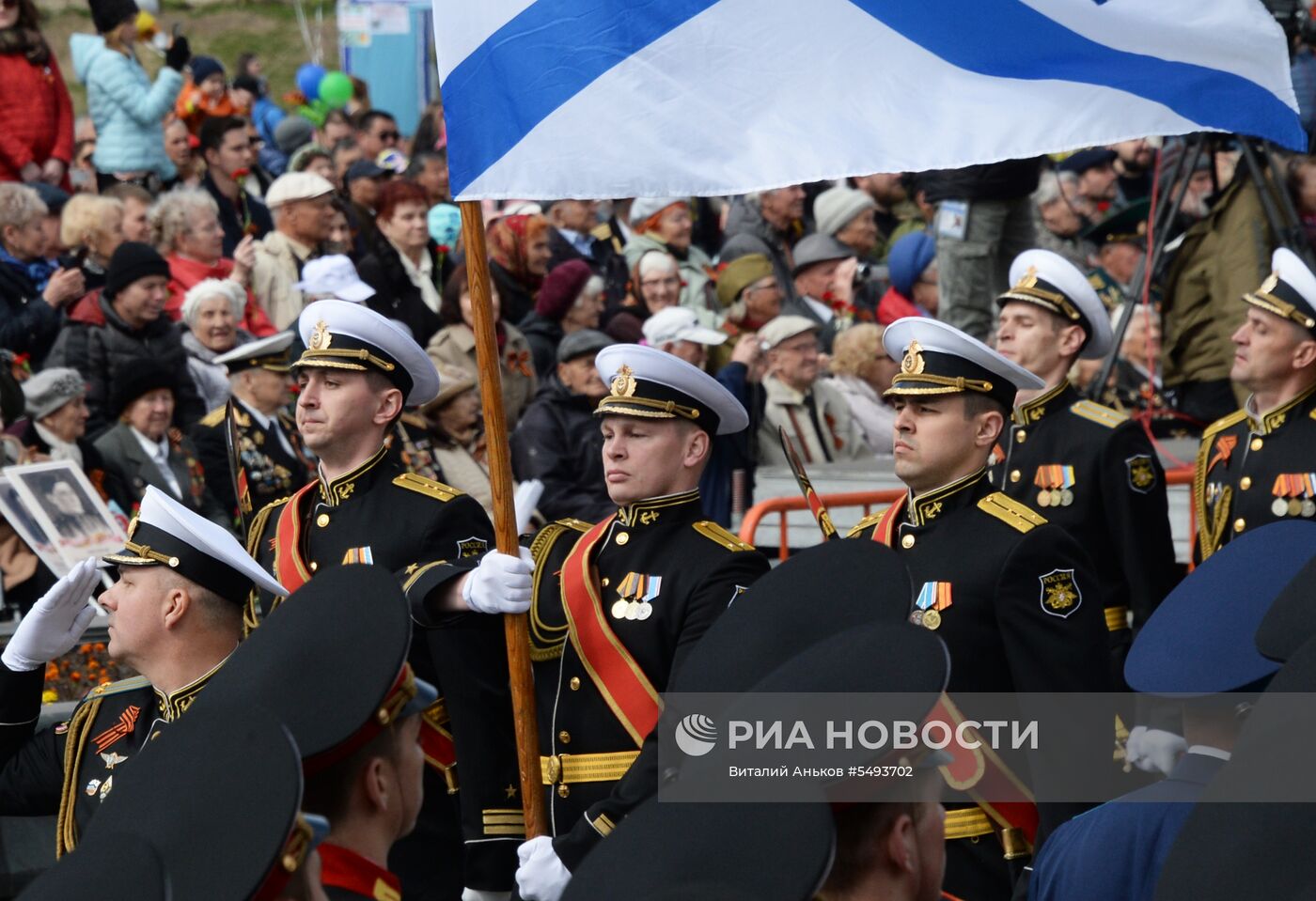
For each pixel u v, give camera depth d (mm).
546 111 18734
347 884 11516
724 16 18891
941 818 10805
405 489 20984
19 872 24359
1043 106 18750
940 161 18531
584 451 33375
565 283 37719
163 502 17672
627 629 19203
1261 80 19016
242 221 45125
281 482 30031
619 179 18688
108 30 46812
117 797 10031
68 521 26422
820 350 42781
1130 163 50625
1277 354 25141
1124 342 39906
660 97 18797
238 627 17844
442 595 18906
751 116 18828
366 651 11914
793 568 13477
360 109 62375
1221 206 35781
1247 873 10484
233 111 50500
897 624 10859
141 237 38188
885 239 49906
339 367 20828
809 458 37625
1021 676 17922
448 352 35719
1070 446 24875
